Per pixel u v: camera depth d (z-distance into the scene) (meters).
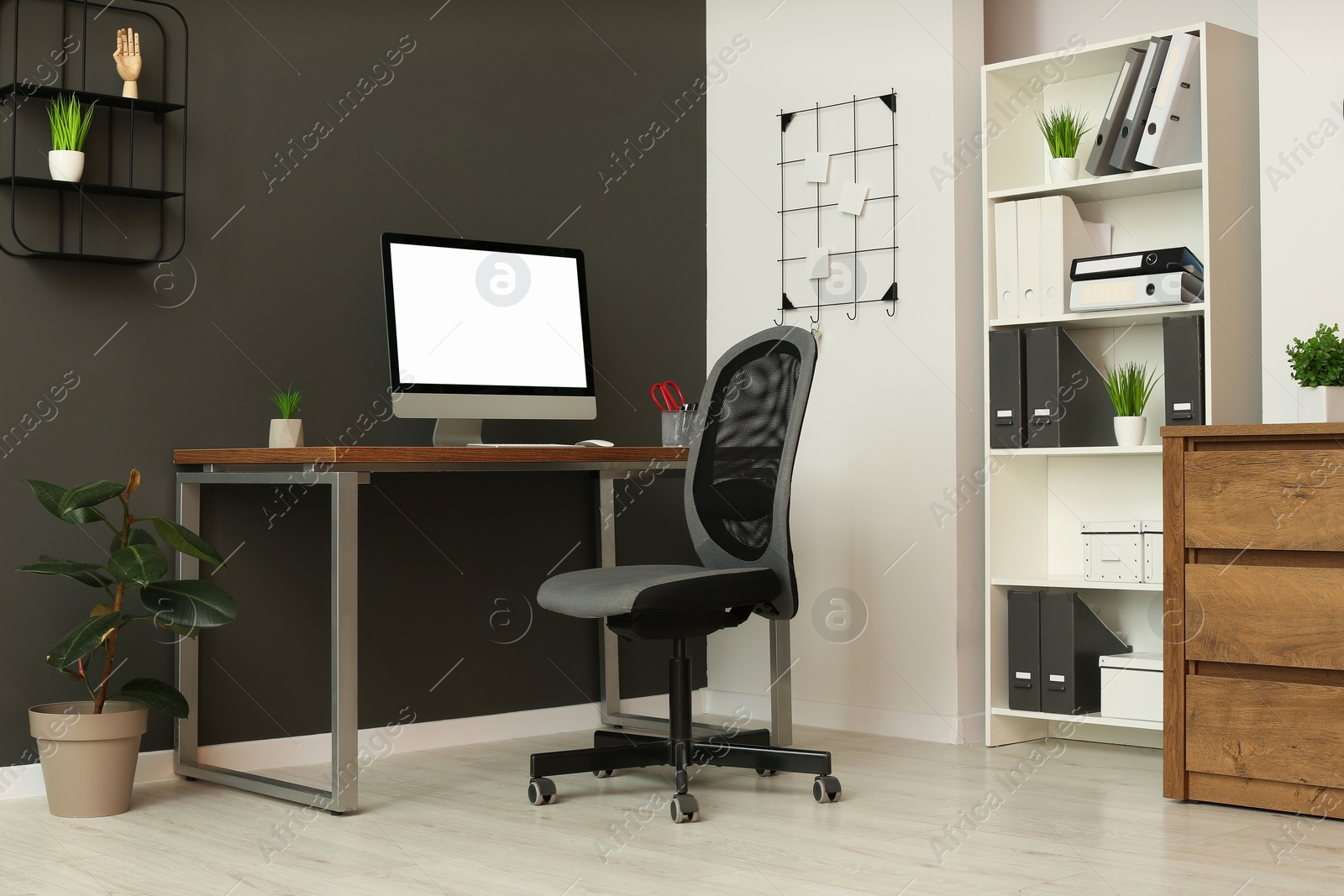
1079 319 3.29
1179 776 2.73
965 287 3.56
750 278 4.03
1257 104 3.25
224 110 3.11
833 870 2.20
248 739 3.12
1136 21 3.54
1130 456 3.48
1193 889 2.07
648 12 4.05
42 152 2.85
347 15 3.35
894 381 3.65
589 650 3.83
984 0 3.84
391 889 2.08
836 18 3.82
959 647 3.49
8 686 2.76
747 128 4.05
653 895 2.05
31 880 2.15
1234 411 3.12
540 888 2.09
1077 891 2.06
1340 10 3.00
